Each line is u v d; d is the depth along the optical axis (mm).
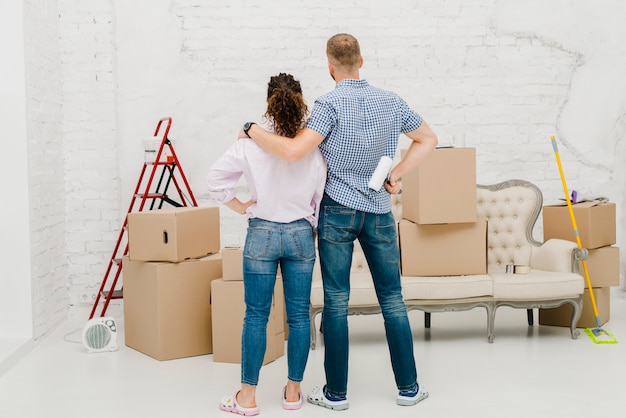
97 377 3771
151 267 4117
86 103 5383
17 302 4379
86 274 5434
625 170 5668
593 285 4648
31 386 3625
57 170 5180
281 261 3143
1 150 4352
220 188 3078
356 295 4219
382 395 3391
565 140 5645
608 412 3113
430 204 4320
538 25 5582
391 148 3129
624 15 5582
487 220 4543
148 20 5402
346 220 3043
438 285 4301
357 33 5516
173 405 3291
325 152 3051
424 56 5559
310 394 3291
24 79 4352
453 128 5602
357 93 3031
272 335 4031
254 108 5508
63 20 5324
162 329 4082
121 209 5434
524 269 4469
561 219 4746
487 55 5578
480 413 3113
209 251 4398
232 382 3648
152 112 5434
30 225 4406
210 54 5465
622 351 4109
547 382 3543
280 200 3025
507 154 5629
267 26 5473
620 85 5625
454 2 5551
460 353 4125
